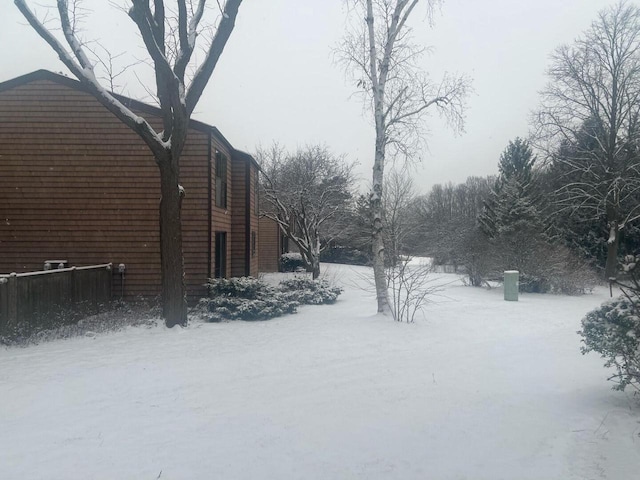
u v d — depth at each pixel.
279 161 34.22
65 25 10.96
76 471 4.45
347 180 34.22
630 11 26.50
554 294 21.06
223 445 5.04
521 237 22.39
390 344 10.01
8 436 5.27
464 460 4.69
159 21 11.23
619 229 28.50
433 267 32.78
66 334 10.88
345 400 6.53
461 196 60.56
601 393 6.77
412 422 5.71
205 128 15.91
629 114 27.80
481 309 15.34
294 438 5.23
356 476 4.37
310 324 12.35
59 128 15.41
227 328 12.01
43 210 15.38
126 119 11.16
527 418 5.81
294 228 34.88
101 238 15.45
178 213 11.99
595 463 4.53
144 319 12.55
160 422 5.70
